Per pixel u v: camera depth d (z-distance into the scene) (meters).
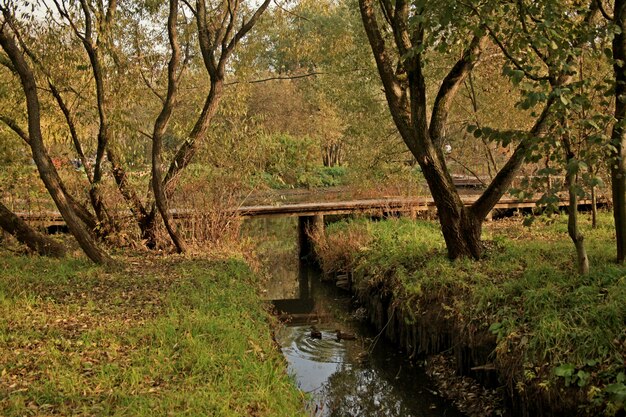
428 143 10.15
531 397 6.69
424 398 8.43
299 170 17.36
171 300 8.70
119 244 13.57
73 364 6.16
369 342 10.91
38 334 7.04
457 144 16.14
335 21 14.52
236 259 12.72
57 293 9.05
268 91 32.50
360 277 13.06
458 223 10.45
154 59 14.27
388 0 10.03
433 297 9.59
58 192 10.44
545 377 6.56
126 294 9.16
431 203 17.72
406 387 8.89
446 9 6.86
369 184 16.55
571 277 8.29
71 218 10.67
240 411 5.43
